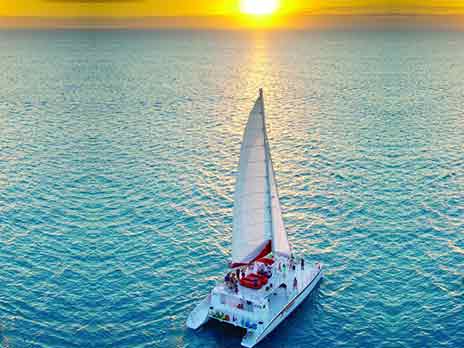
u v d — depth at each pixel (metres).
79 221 55.41
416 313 40.12
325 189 65.19
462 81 156.00
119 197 62.12
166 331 38.06
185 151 81.56
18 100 126.38
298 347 36.69
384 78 166.75
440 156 78.00
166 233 52.84
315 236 52.69
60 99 128.38
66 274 45.03
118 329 38.12
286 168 73.31
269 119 105.81
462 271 45.75
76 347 36.12
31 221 55.28
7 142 86.56
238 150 82.25
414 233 53.03
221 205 59.88
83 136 91.06
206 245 50.53
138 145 85.25
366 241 51.50
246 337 36.69
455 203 60.22
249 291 39.12
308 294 42.44
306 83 159.12
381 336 37.78
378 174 70.50
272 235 41.03
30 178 68.56
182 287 43.56
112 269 45.97
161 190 64.38
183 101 126.31
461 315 39.69
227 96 134.38
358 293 42.84
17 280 43.88
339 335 37.97
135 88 148.38
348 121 102.69
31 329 37.75
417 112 110.12
